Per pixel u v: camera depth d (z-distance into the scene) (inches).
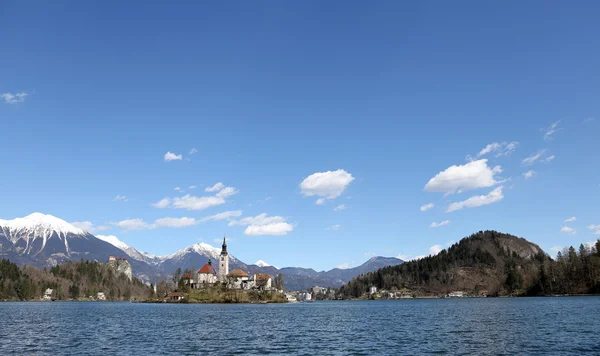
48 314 7342.5
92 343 3388.3
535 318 5339.6
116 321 5684.1
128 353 2891.2
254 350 3061.0
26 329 4488.2
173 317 6579.7
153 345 3277.6
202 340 3609.7
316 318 6614.2
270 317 6776.6
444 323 5142.7
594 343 3102.9
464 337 3622.0
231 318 6417.3
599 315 5511.8
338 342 3494.1
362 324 5329.7
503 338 3481.8
